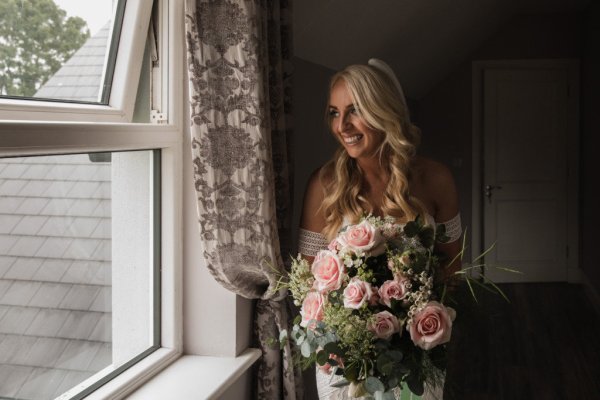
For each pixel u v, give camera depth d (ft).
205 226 5.89
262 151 5.91
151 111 6.20
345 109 6.82
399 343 5.16
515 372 14.35
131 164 5.91
